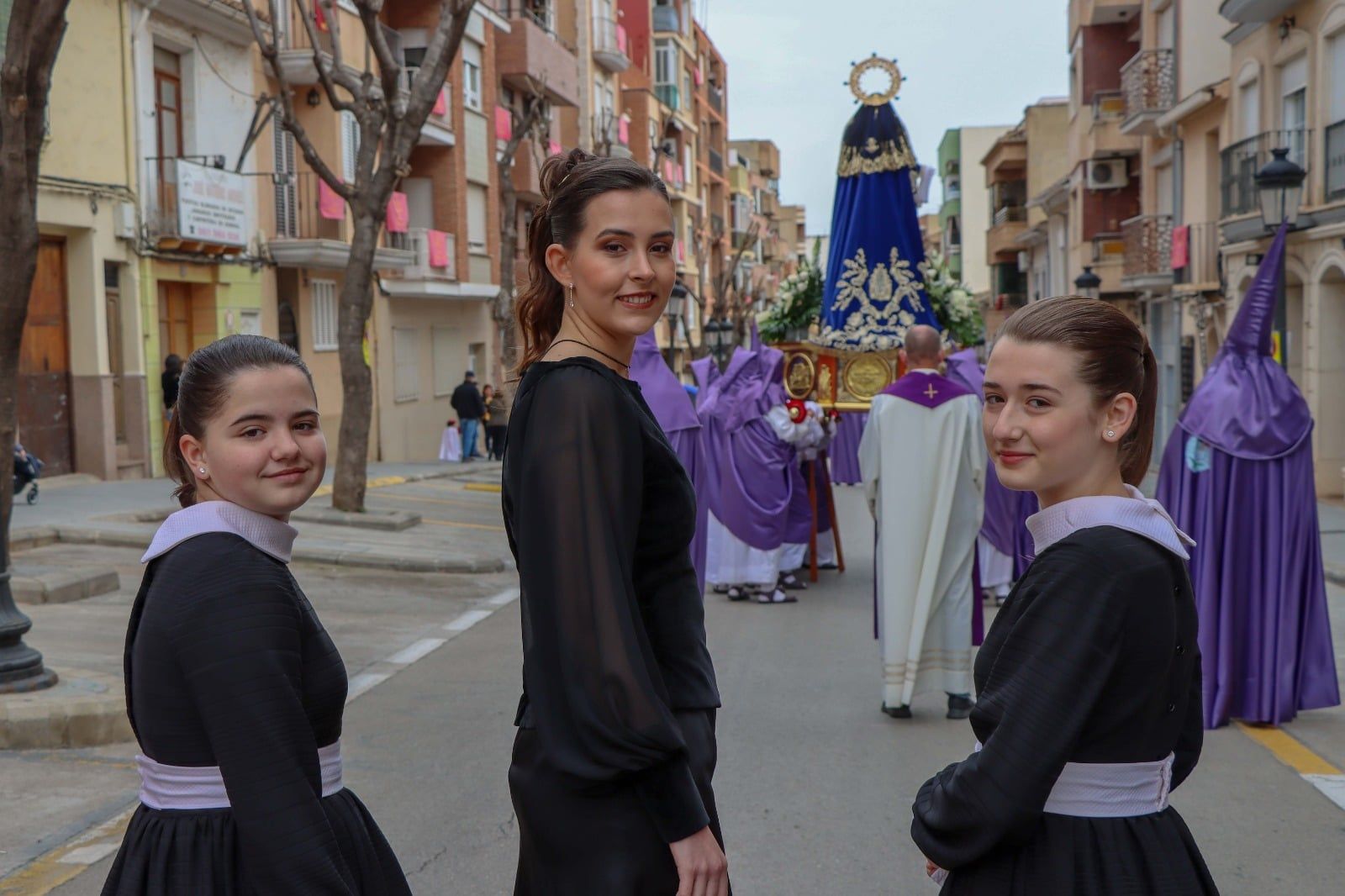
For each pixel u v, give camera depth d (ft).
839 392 41.50
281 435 7.79
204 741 7.37
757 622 33.30
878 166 41.22
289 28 78.84
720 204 234.17
